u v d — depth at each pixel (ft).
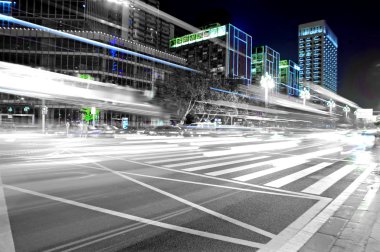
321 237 14.57
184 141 87.10
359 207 19.76
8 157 45.14
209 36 488.02
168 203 20.45
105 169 34.55
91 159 43.42
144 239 14.30
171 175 31.22
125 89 204.74
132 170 34.09
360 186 26.53
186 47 512.63
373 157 49.73
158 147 65.36
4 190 23.49
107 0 253.44
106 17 253.65
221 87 151.12
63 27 208.85
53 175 30.30
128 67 226.38
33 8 204.44
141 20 383.45
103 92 191.01
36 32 200.23
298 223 16.66
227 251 13.05
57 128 185.16
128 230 15.42
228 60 465.06
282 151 59.57
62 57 203.51
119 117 209.77
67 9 211.20
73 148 61.26
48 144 71.97
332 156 51.19
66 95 164.25
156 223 16.49
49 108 196.34
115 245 13.61
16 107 194.08
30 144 71.92
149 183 26.99
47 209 18.71
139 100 197.06
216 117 225.76
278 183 27.66
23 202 20.17
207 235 14.85
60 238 14.29
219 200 21.45
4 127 174.19
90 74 206.90
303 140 104.99
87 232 15.07
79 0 214.28
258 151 58.59
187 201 21.04
